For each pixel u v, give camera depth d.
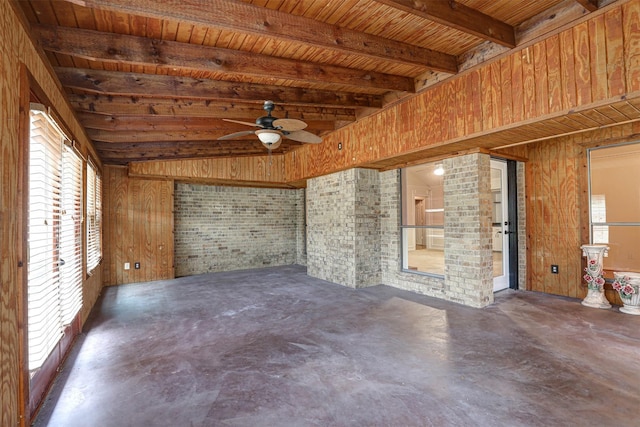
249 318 4.20
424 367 2.77
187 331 3.72
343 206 6.16
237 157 7.30
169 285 6.34
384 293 5.45
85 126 4.07
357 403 2.25
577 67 2.93
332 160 6.25
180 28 2.71
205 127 4.76
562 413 2.10
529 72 3.25
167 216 7.04
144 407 2.23
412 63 3.44
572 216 4.89
